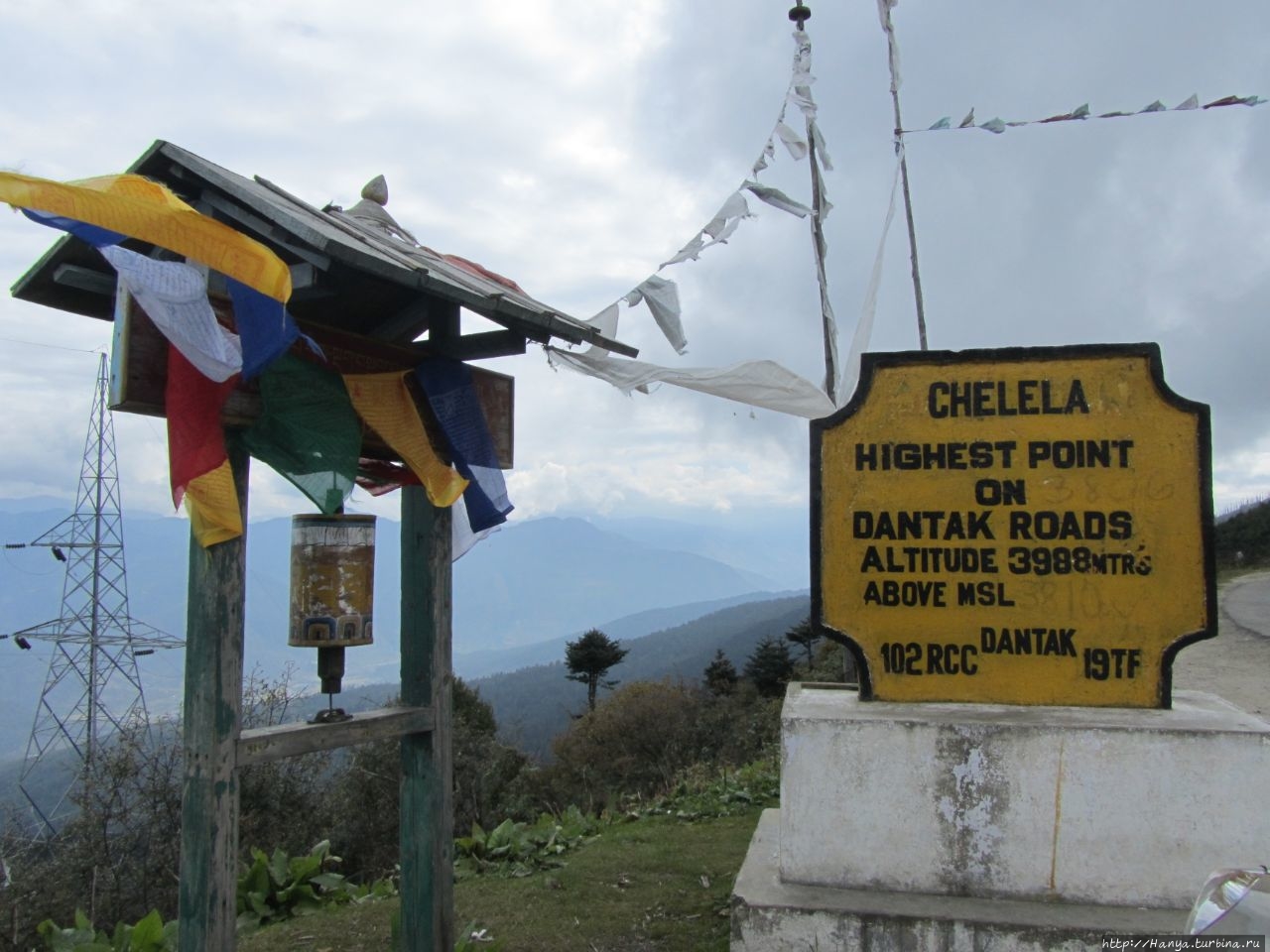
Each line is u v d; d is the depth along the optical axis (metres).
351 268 3.23
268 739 3.06
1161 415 4.18
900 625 4.31
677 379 5.81
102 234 2.44
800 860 4.00
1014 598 4.23
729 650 108.00
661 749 23.95
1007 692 4.21
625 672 140.25
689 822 7.07
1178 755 3.75
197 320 2.71
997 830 3.85
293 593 3.41
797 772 4.02
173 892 7.73
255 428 3.14
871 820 3.95
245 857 9.06
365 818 11.26
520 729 27.50
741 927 3.82
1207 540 4.12
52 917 7.21
